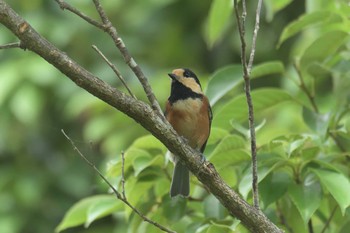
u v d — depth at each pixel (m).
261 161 8.16
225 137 8.10
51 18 17.16
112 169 8.80
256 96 9.17
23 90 15.77
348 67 9.30
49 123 17.39
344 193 7.72
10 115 16.33
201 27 18.45
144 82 7.21
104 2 17.75
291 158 8.32
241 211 7.14
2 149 17.22
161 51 18.53
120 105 6.77
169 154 8.58
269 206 8.80
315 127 8.84
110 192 9.11
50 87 16.09
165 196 9.12
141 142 8.88
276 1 11.34
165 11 18.73
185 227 9.29
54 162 17.34
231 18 17.52
